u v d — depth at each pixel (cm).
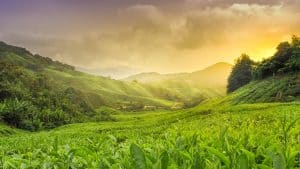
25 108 14825
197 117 6419
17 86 17975
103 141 504
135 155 286
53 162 404
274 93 14862
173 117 10050
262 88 16138
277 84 15488
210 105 18250
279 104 8031
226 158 323
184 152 346
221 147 402
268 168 304
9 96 16775
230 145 391
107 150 456
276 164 266
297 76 15388
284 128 409
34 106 16988
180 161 347
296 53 15888
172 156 353
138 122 11494
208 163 330
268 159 328
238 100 16350
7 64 19462
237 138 451
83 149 438
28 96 17525
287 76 15975
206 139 462
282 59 17238
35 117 14950
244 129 571
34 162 416
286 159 330
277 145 376
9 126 13500
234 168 320
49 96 19000
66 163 396
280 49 17762
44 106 17650
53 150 448
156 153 381
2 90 16775
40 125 14650
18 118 13950
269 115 2470
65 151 443
